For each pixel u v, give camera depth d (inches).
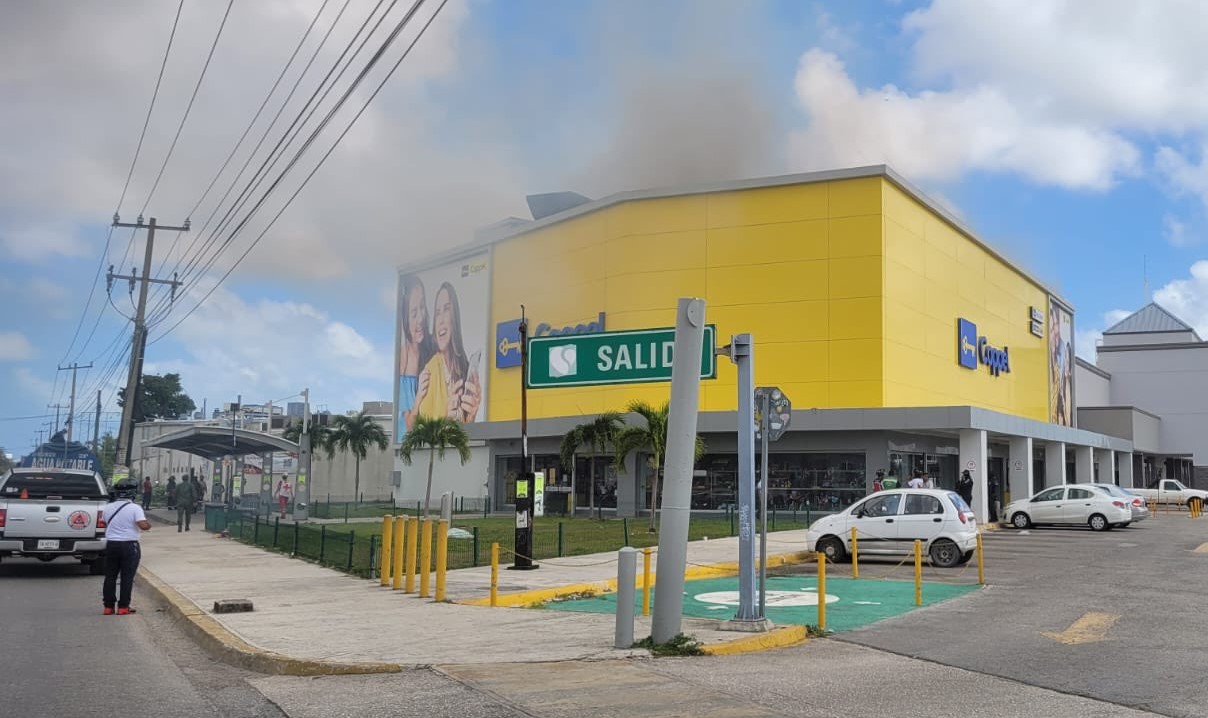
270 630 462.9
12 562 887.7
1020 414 2247.8
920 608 572.1
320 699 326.0
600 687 338.6
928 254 1792.6
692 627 470.3
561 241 1910.7
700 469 1626.5
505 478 1995.6
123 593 554.6
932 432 1622.8
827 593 645.3
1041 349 2453.2
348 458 2753.4
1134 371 3329.2
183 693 341.4
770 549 927.0
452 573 726.5
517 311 2015.3
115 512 559.2
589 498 1759.4
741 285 1668.3
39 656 415.2
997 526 1384.1
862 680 359.3
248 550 967.6
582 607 568.4
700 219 1706.4
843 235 1625.2
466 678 352.8
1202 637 464.8
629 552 425.7
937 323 1811.0
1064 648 435.2
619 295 1747.0
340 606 554.3
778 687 343.9
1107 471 2423.7
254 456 1827.0
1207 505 2108.8
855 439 1539.1
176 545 1043.3
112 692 341.7
